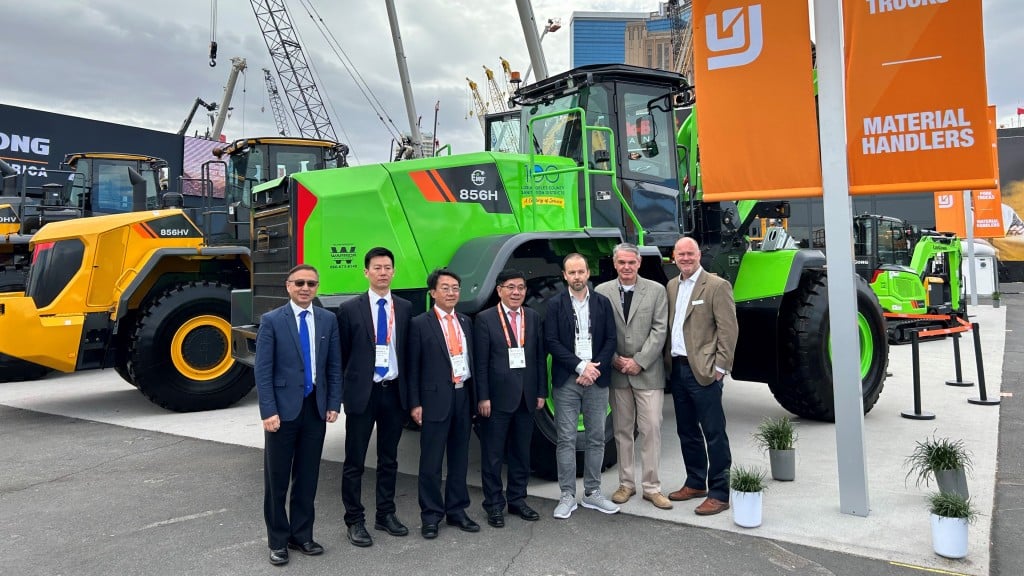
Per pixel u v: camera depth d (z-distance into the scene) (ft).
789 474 13.88
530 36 40.27
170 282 24.61
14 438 19.51
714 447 12.28
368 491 14.20
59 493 14.33
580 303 12.46
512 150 20.77
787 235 22.98
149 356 22.09
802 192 12.49
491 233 15.40
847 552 10.46
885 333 19.51
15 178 37.63
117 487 14.66
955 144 11.21
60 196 33.01
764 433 14.39
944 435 17.20
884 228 41.37
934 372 26.91
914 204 91.04
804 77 12.38
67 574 10.35
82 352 22.29
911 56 11.45
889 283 37.24
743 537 11.13
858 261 39.14
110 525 12.40
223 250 24.35
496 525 11.91
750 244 24.22
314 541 11.30
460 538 11.48
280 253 15.52
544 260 15.11
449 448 12.02
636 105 17.83
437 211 14.78
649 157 18.02
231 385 23.54
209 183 26.53
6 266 30.96
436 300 12.01
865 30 11.76
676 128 18.75
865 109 11.84
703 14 13.12
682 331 12.59
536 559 10.53
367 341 11.37
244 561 10.73
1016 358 30.58
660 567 10.10
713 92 13.10
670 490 13.62
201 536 11.80
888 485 13.47
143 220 23.56
